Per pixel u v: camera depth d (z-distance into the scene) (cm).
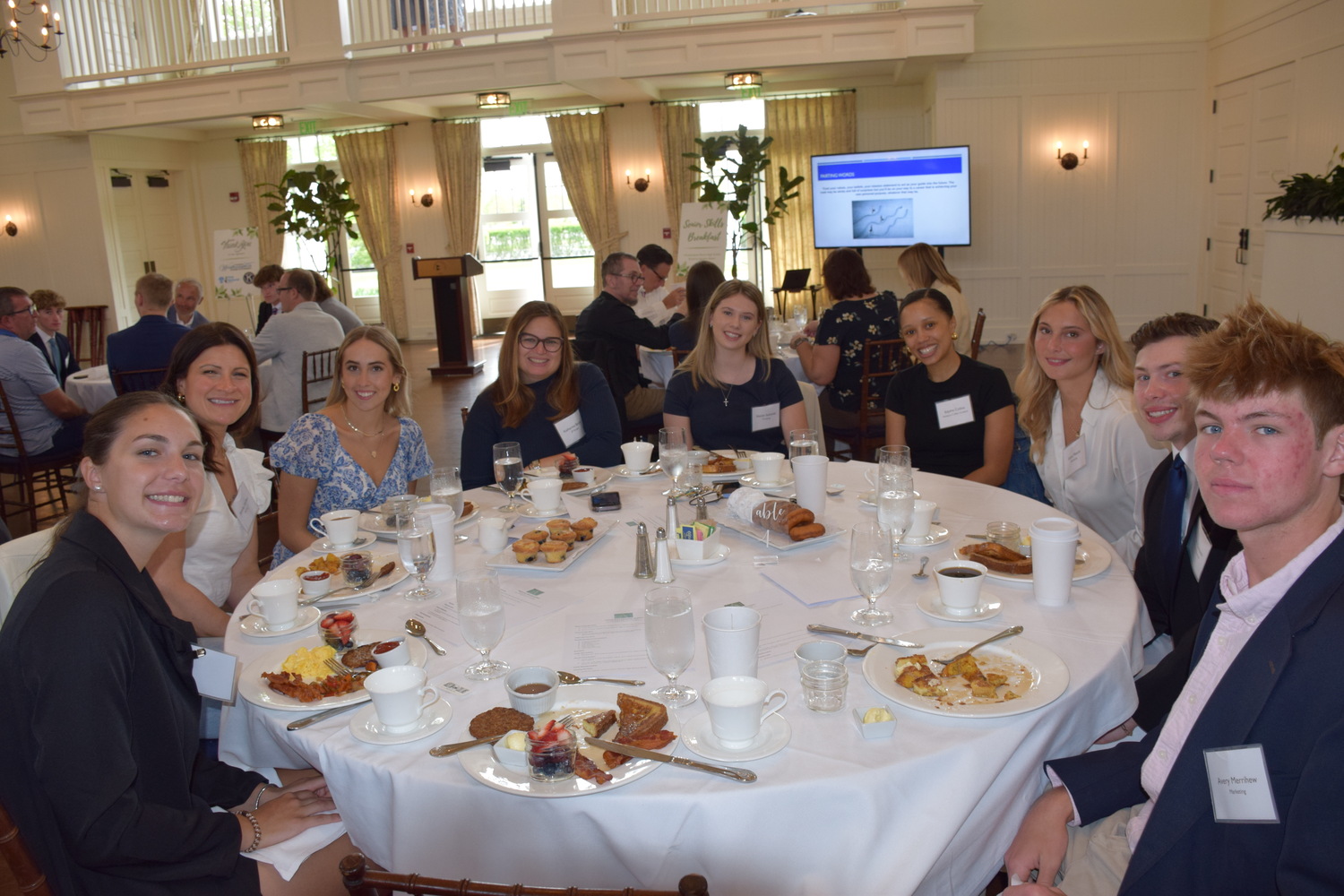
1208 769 115
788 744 125
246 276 875
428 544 180
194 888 135
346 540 215
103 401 548
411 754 128
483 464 306
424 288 1208
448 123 1143
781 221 1085
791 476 256
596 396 319
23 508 502
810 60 834
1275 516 115
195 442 152
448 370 970
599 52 851
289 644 165
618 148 1121
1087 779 141
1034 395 260
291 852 148
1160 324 193
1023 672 140
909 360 467
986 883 136
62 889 127
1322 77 659
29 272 1120
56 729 124
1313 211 569
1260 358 114
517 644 161
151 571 203
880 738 125
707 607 173
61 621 127
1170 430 190
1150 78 884
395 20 905
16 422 493
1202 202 896
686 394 327
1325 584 110
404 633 166
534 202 1205
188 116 961
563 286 1222
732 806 114
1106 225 915
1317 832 103
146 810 129
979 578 162
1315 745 104
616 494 239
